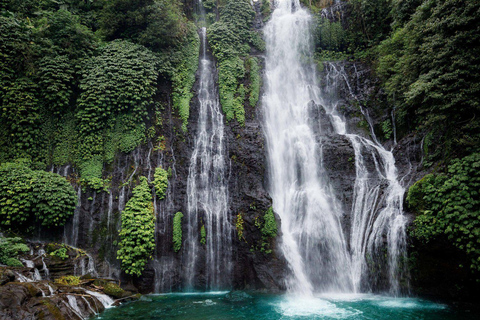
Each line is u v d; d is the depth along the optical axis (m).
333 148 15.45
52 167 13.49
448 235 9.78
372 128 17.23
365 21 20.50
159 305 10.34
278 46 21.55
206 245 13.59
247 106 17.66
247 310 9.77
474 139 10.48
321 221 13.68
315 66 20.39
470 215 9.34
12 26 13.52
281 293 11.96
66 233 12.58
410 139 14.70
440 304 10.27
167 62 16.47
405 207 11.80
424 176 11.54
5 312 7.17
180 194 14.38
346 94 19.00
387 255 11.72
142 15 16.44
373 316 9.12
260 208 13.68
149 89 15.21
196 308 9.99
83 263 11.85
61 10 15.09
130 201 13.04
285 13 23.86
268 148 16.33
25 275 9.55
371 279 11.98
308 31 21.58
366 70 19.16
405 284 11.26
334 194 14.35
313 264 12.98
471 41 10.42
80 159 13.80
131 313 9.36
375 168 14.79
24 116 13.23
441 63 11.21
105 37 16.47
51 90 13.66
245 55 19.67
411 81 13.15
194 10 22.53
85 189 13.32
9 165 12.06
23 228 11.87
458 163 10.43
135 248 12.02
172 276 12.80
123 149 14.22
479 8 10.23
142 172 14.13
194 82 17.81
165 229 13.35
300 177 15.66
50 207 11.96
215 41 19.33
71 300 8.91
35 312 7.56
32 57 13.81
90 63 14.70
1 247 9.80
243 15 21.34
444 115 11.12
